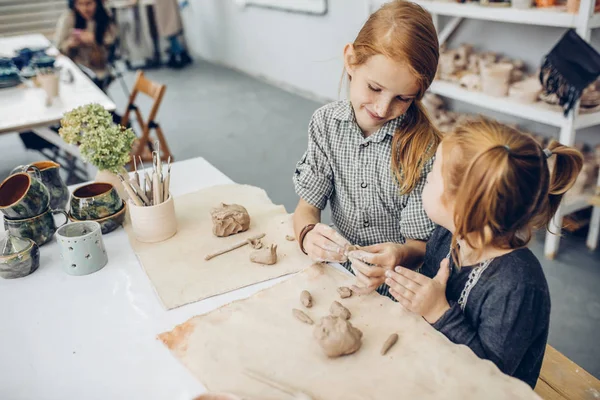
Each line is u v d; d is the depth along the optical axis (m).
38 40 4.11
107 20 3.80
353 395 0.78
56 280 1.12
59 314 1.01
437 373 0.82
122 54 6.26
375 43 1.02
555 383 1.16
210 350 0.88
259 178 3.27
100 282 1.10
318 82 4.65
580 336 1.89
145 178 1.24
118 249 1.22
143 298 1.04
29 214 1.20
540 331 0.91
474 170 0.80
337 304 0.96
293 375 0.82
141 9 6.16
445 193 0.87
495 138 0.81
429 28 1.03
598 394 1.13
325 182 1.32
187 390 0.82
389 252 1.06
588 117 2.10
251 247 1.20
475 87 2.55
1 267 1.10
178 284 1.07
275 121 4.27
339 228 1.39
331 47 4.31
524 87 2.31
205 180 1.57
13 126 2.20
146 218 1.20
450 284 1.01
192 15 6.57
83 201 1.25
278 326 0.93
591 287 2.15
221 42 6.11
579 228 2.49
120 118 3.16
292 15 4.64
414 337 0.89
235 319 0.95
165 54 6.62
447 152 0.86
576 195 2.29
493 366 0.83
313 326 0.93
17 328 0.98
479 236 0.85
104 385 0.84
